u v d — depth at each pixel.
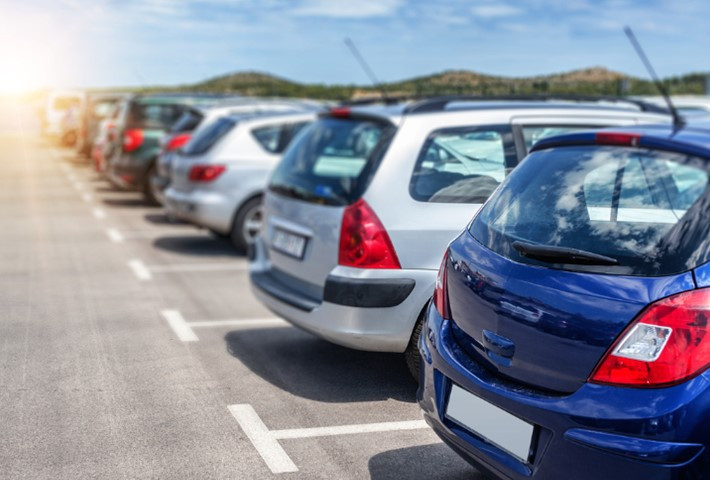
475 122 4.90
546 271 2.78
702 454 2.35
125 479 3.55
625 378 2.46
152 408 4.42
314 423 4.26
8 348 5.49
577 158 3.09
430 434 4.14
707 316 2.38
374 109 5.23
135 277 8.03
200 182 9.43
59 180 18.70
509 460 2.79
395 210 4.57
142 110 14.18
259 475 3.62
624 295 2.53
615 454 2.44
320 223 4.83
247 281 7.97
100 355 5.37
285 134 9.70
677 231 2.56
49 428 4.11
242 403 4.53
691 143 2.71
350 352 5.57
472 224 3.36
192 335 5.92
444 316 3.26
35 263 8.64
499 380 2.88
